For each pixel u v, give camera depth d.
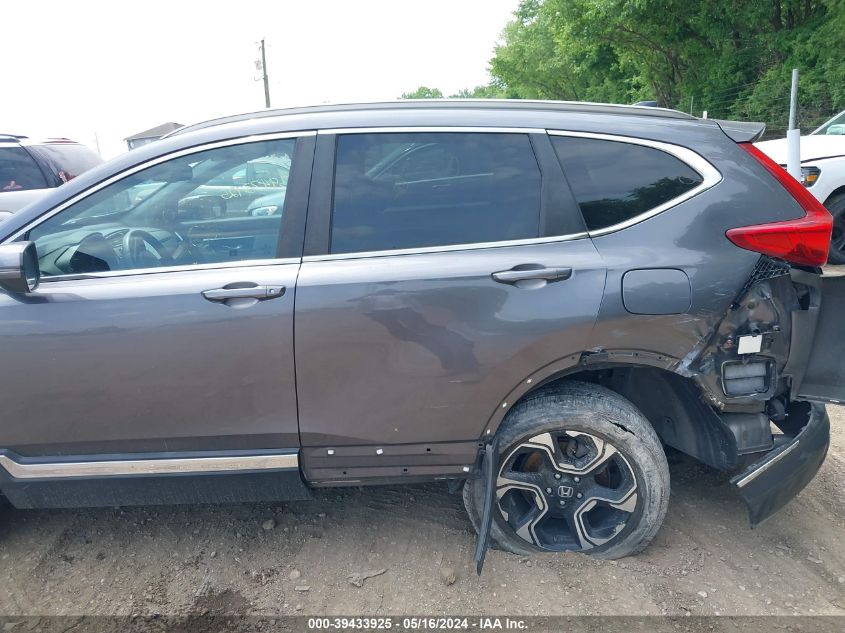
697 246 2.50
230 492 2.66
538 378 2.52
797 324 2.58
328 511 3.24
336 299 2.46
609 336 2.47
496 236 2.56
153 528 3.15
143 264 2.63
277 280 2.49
